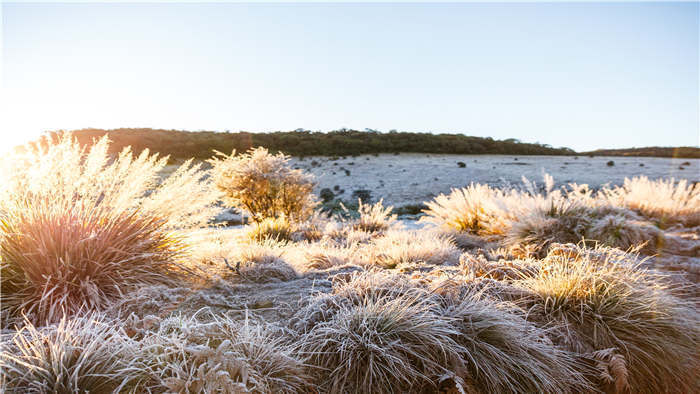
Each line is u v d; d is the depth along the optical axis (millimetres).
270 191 9938
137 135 52062
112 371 1822
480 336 2510
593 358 2553
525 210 6980
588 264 3367
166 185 3977
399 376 2141
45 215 3049
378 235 7879
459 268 3748
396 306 2545
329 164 61562
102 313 2639
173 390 1674
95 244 3027
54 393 1658
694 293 3818
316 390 2051
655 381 2500
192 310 2730
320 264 4707
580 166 54656
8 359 1770
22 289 2680
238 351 1999
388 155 74125
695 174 43156
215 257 4430
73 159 3473
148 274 3252
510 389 2236
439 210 8930
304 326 2477
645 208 8375
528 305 3084
